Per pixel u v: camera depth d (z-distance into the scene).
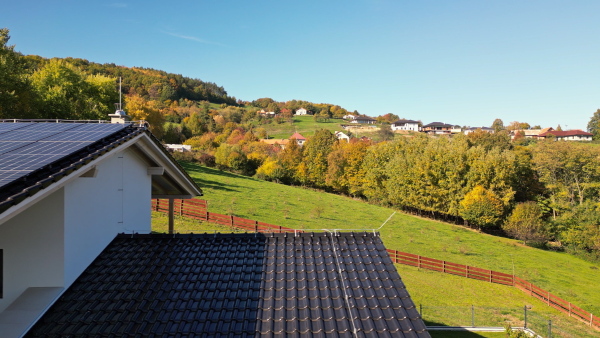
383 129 155.50
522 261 37.69
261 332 6.02
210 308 6.52
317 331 6.05
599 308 26.34
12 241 7.18
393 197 59.94
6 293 7.14
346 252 8.30
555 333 20.11
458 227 50.06
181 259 8.11
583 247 45.62
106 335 5.98
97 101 47.62
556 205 53.28
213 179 56.53
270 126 171.00
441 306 22.50
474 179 53.12
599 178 55.59
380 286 7.16
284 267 7.74
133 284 7.25
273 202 46.56
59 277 7.13
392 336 6.00
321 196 58.94
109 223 9.00
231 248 8.50
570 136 142.00
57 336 6.00
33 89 38.03
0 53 32.44
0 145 7.45
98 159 7.39
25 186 5.47
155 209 31.84
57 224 7.16
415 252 34.81
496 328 19.86
